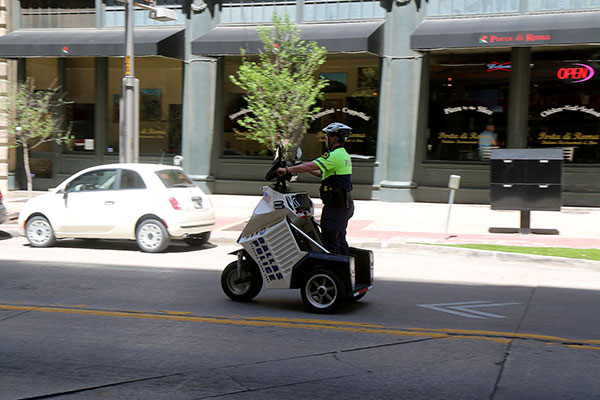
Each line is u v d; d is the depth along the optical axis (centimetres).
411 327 644
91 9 1969
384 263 1040
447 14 1678
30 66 2033
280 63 1455
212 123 1902
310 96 1430
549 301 767
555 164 1238
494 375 499
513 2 1622
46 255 1098
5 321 659
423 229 1342
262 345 580
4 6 2008
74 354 550
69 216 1156
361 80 1778
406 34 1712
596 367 519
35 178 2050
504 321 671
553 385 477
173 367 516
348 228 1355
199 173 1919
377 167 1773
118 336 607
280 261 713
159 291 813
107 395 453
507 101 1672
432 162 1744
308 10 1800
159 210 1111
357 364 526
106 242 1274
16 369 510
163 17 1466
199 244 1220
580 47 1598
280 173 703
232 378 490
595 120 1603
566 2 1585
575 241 1187
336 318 680
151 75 1964
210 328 638
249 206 1694
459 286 856
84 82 2016
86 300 758
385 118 1759
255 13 1844
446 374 502
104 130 2006
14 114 1672
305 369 513
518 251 1073
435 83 1731
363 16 1758
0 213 1265
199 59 1884
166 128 1967
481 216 1521
